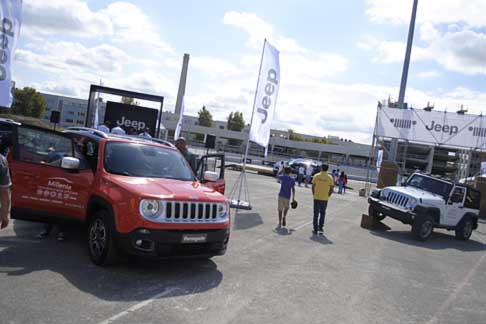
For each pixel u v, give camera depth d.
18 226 7.48
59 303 4.36
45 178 6.33
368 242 10.48
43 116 89.25
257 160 60.31
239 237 8.98
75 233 7.36
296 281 6.21
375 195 13.13
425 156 88.75
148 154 6.79
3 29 7.05
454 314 5.63
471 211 13.72
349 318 4.96
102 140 6.57
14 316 3.94
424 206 12.05
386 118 23.12
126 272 5.60
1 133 15.31
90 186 6.09
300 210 15.25
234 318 4.52
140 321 4.14
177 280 5.55
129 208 5.33
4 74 7.18
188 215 5.57
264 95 14.20
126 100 57.66
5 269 5.20
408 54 27.38
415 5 27.08
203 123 122.44
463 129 21.62
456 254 10.63
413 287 6.76
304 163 33.50
